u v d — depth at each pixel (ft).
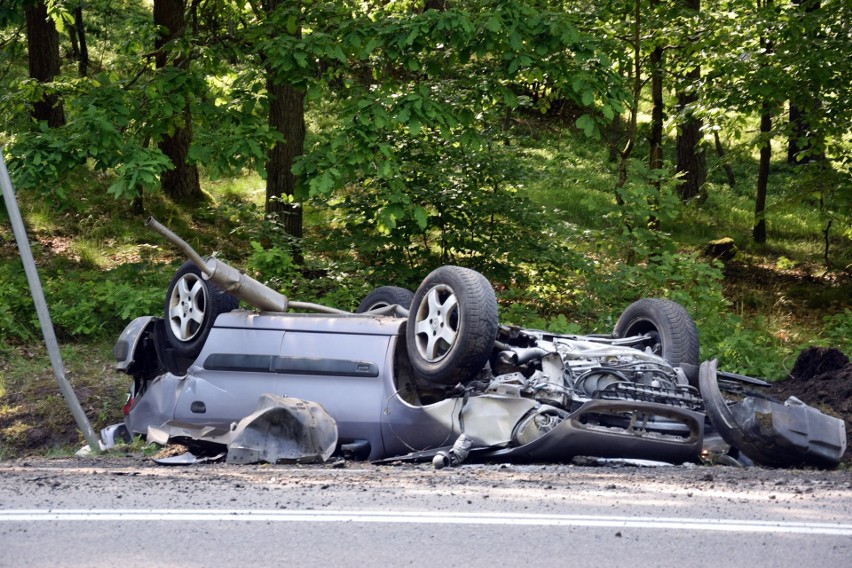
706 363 35.70
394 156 63.67
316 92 60.49
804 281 104.06
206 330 40.83
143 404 41.04
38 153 57.26
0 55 117.29
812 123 88.94
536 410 34.47
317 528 22.24
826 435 33.19
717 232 121.49
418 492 26.23
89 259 80.94
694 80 90.43
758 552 20.31
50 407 49.11
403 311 41.27
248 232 70.18
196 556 19.95
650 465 32.78
